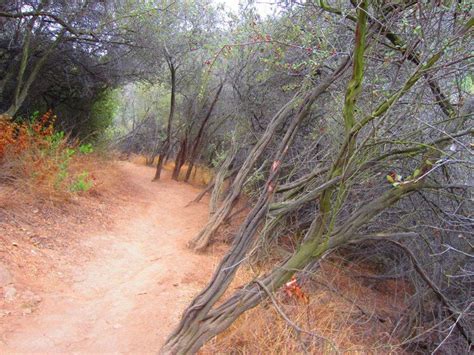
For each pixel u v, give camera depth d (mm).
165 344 3334
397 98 3000
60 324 3836
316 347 3832
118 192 10133
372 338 4781
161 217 9172
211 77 13570
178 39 12438
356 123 3344
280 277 3324
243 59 9445
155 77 14227
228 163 9406
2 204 5816
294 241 5848
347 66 4543
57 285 4582
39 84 11711
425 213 4910
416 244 4996
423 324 5207
